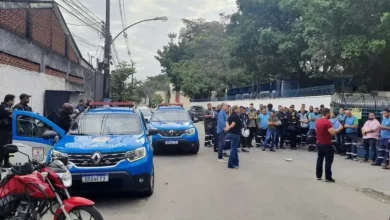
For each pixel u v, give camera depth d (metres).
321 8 18.02
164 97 101.00
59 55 19.55
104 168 6.84
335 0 17.39
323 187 8.94
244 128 15.30
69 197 4.87
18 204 4.81
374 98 18.05
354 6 17.42
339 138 15.34
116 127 8.39
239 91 46.44
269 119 16.03
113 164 6.95
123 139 7.55
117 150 7.03
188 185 8.75
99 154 6.91
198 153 14.68
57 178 4.83
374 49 16.89
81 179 6.76
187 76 50.31
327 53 20.39
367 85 23.16
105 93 22.86
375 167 12.20
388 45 17.67
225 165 11.79
